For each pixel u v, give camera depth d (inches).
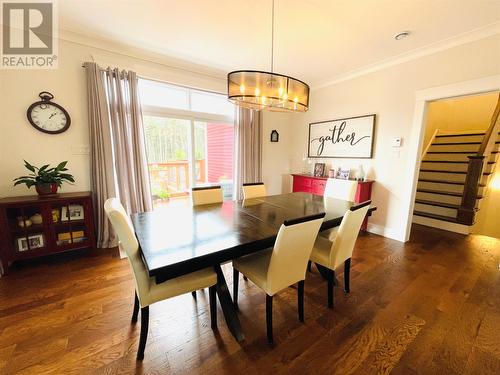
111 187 114.4
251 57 126.7
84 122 111.3
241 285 86.7
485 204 162.2
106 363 53.5
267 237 60.1
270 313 59.1
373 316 70.1
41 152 103.4
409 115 124.0
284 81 74.4
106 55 113.3
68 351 56.4
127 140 118.4
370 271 96.8
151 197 129.7
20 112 98.2
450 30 97.6
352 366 53.5
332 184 123.5
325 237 89.7
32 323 65.2
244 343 60.0
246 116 166.2
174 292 57.4
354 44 110.8
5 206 88.0
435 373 51.9
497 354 56.7
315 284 87.8
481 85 98.7
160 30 100.1
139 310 69.2
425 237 136.5
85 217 104.0
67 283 85.0
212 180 165.3
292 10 84.8
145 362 54.0
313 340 61.0
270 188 193.2
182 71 136.7
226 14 88.0
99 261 102.0
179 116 143.1
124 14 89.1
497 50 94.4
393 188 133.3
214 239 58.6
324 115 169.9
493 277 91.7
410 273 95.1
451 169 171.5
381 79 134.9
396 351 57.6
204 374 51.4
